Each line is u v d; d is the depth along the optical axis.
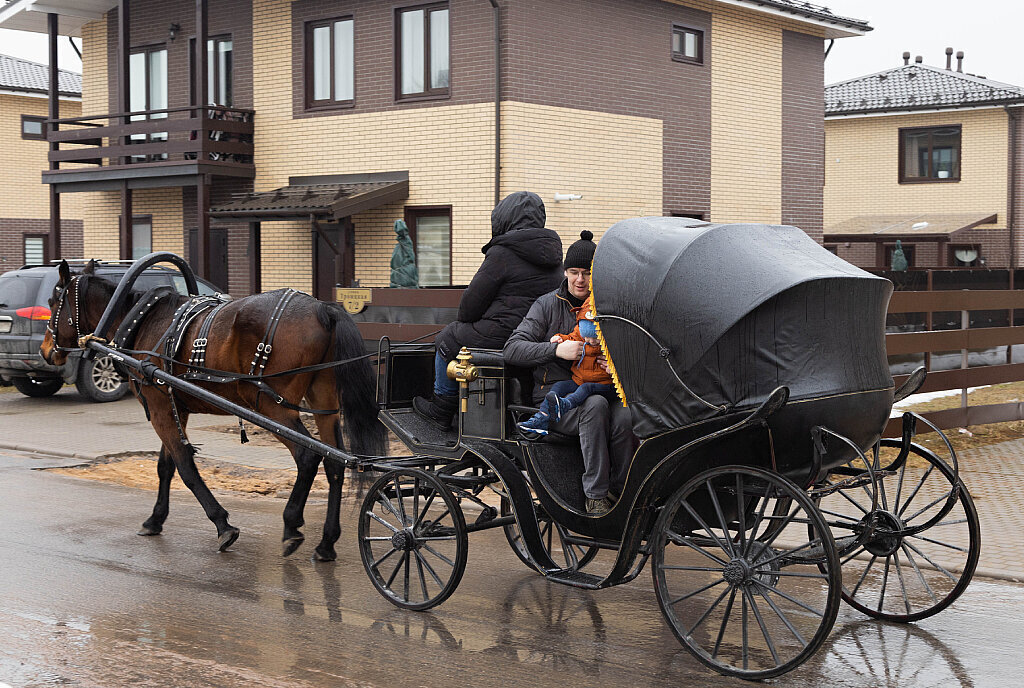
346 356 7.66
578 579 6.11
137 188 21.56
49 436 13.45
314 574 7.46
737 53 22.47
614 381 5.82
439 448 6.70
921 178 33.28
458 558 6.37
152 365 8.08
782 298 5.32
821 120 24.75
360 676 5.48
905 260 28.69
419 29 19.09
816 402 5.35
